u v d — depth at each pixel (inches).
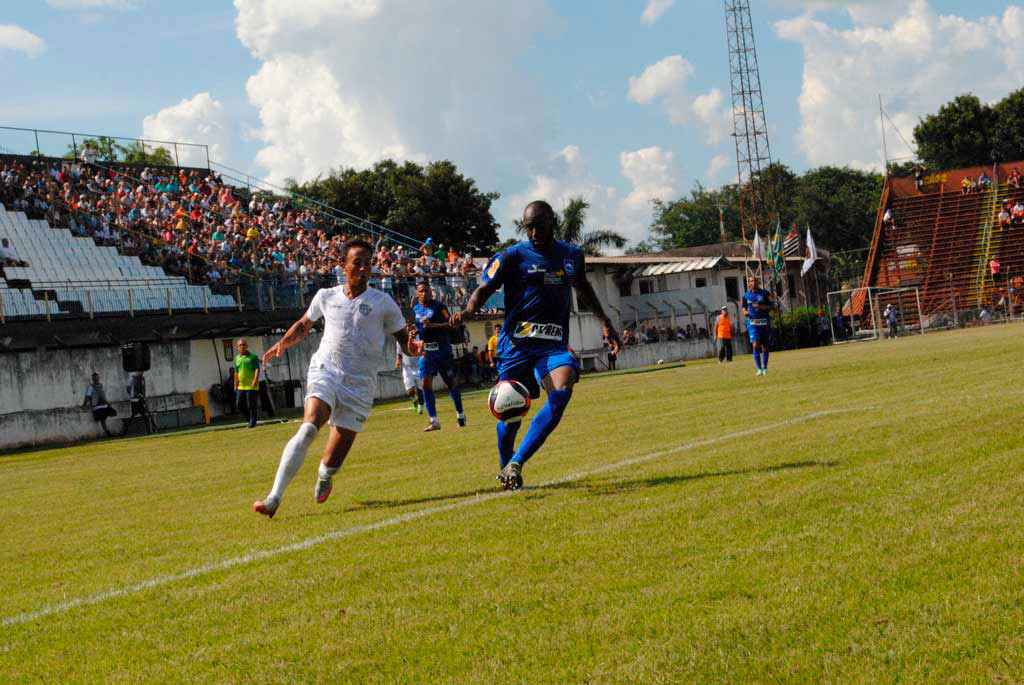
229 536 248.5
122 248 1294.3
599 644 136.8
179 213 1416.1
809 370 852.0
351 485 331.0
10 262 1138.7
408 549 207.5
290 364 1325.0
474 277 1608.0
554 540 202.8
